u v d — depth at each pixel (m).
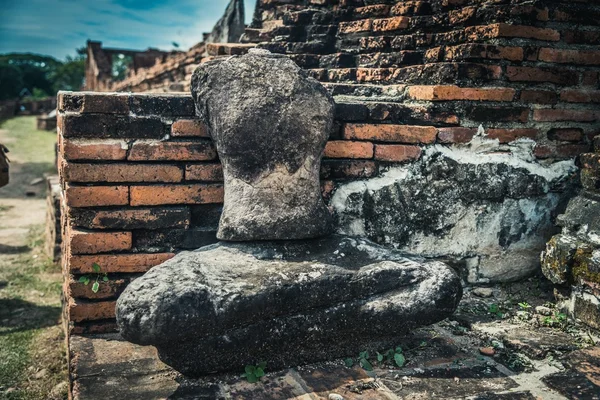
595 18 3.77
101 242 3.06
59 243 6.29
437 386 2.58
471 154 3.60
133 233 3.13
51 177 7.41
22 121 25.95
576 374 2.67
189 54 7.61
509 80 3.61
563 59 3.70
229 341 2.56
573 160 3.81
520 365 2.78
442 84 3.62
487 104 3.58
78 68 61.44
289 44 4.89
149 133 3.09
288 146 2.92
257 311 2.56
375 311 2.73
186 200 3.18
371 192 3.48
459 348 2.97
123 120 3.04
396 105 3.48
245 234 2.85
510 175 3.65
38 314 4.79
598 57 3.76
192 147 3.15
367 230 3.51
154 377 2.64
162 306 2.41
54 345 4.09
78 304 3.06
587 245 3.23
